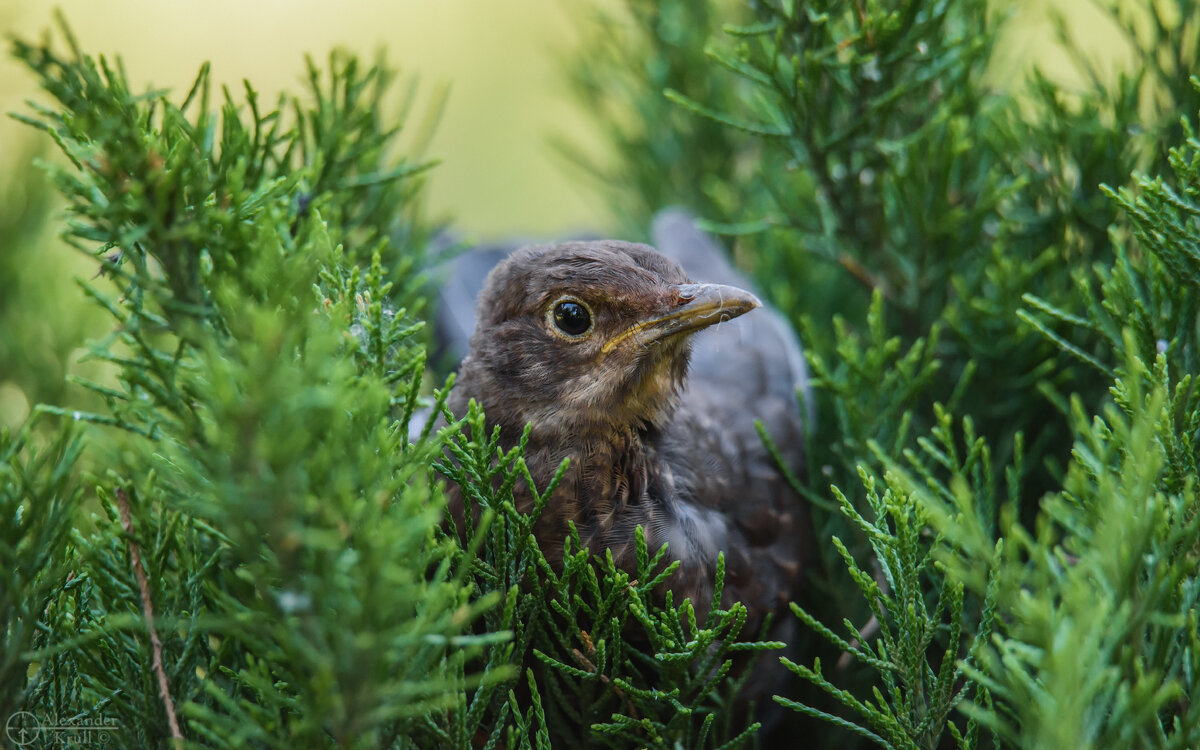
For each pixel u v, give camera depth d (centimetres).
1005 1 184
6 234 186
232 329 172
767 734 180
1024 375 180
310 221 173
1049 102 180
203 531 174
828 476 180
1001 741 175
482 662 175
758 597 180
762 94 182
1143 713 171
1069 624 171
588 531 178
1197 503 173
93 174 173
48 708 174
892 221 181
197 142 174
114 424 174
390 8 224
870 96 180
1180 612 172
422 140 182
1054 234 180
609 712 176
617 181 191
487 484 175
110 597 173
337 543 170
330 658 171
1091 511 172
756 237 188
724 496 180
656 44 189
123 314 173
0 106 188
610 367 179
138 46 196
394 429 173
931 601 177
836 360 183
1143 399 174
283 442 170
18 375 184
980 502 176
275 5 206
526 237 193
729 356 185
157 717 173
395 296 180
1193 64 180
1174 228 175
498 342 180
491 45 230
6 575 173
